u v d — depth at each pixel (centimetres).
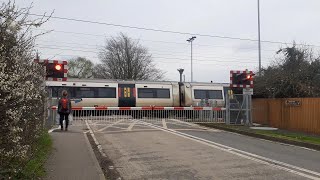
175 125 2217
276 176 945
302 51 3042
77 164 1015
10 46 646
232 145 1494
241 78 2352
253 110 2650
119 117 2747
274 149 1442
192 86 3419
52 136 1559
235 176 941
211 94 3462
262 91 2677
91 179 854
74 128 1959
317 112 2127
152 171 1002
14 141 638
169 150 1332
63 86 2955
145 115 2838
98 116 2709
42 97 1024
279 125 2405
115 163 1110
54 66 1709
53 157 1102
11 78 614
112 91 3123
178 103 3362
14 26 667
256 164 1097
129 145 1442
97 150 1331
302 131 2211
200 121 2638
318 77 2564
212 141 1587
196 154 1257
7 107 611
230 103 2391
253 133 1914
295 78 2541
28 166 798
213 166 1063
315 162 1162
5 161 663
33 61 899
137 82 3247
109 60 6281
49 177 855
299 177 935
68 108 1800
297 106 2270
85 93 3027
